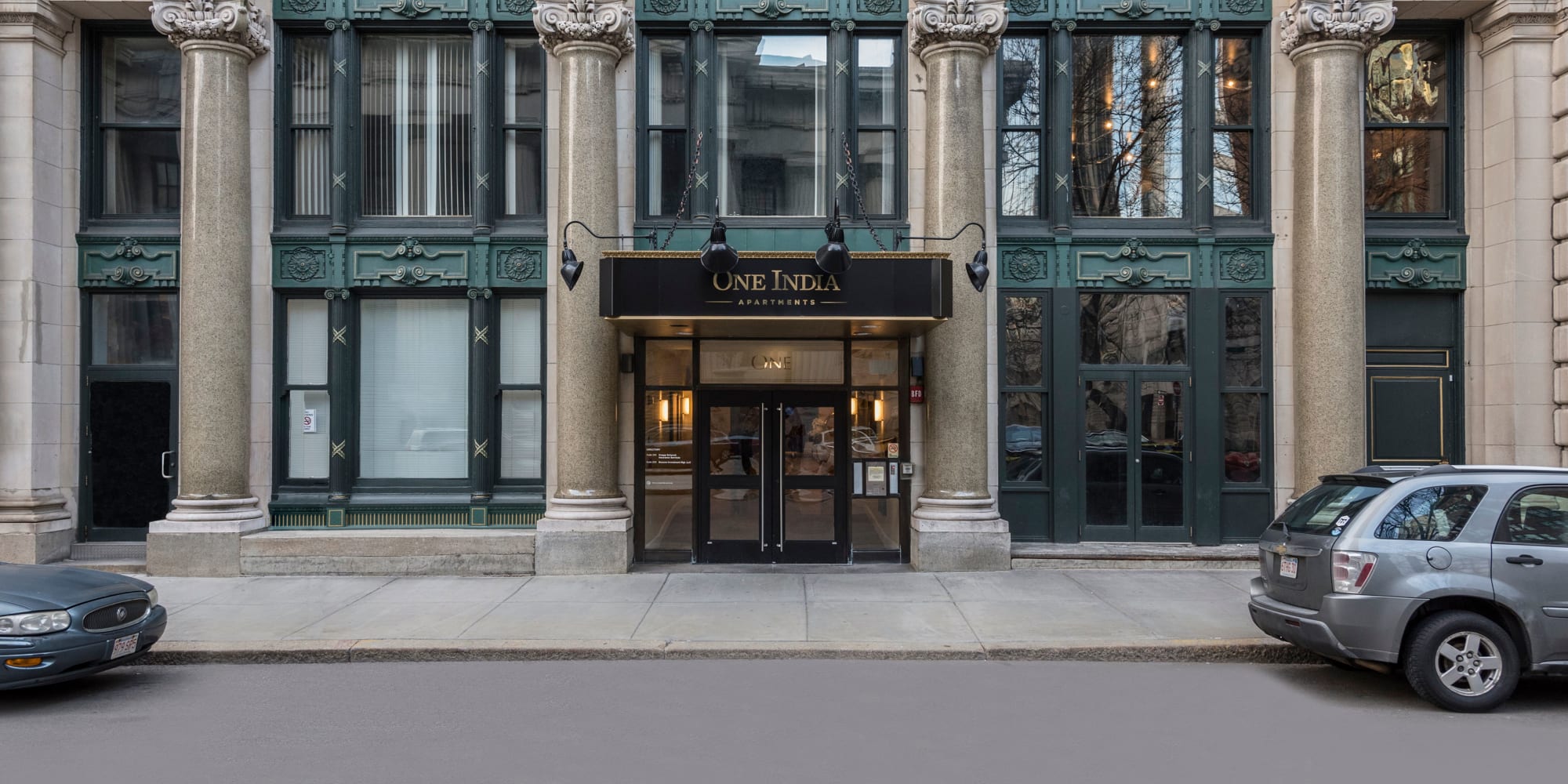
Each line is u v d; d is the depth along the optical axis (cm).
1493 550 642
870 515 1202
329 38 1202
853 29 1188
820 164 1213
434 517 1170
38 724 621
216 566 1105
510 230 1190
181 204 1141
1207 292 1185
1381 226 1213
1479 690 636
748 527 1197
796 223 1187
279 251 1173
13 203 1121
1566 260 1126
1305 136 1153
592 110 1130
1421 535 648
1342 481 722
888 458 1203
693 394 1200
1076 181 1222
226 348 1126
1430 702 653
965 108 1141
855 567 1165
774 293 1013
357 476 1192
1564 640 633
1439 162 1218
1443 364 1207
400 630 852
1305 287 1150
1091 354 1207
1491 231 1184
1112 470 1198
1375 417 1199
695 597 988
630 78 1181
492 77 1191
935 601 966
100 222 1186
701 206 1186
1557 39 1147
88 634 662
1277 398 1181
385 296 1195
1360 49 1139
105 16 1167
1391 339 1206
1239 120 1213
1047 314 1195
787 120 1216
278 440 1177
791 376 1204
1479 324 1193
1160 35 1222
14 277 1121
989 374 1190
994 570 1125
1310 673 747
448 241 1177
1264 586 738
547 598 985
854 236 1177
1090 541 1191
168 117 1208
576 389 1124
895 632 847
